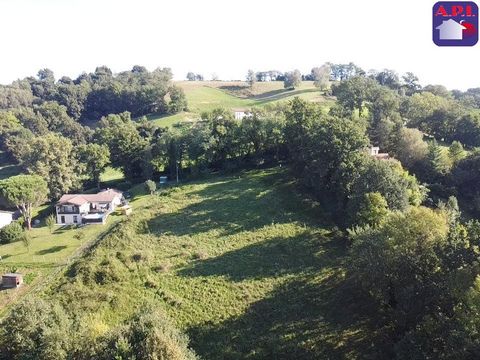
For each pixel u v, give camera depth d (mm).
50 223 69688
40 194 78375
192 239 66250
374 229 51750
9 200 73312
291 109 100438
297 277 56375
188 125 123938
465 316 33969
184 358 32656
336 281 55312
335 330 46406
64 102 188125
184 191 86062
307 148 82812
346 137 76375
